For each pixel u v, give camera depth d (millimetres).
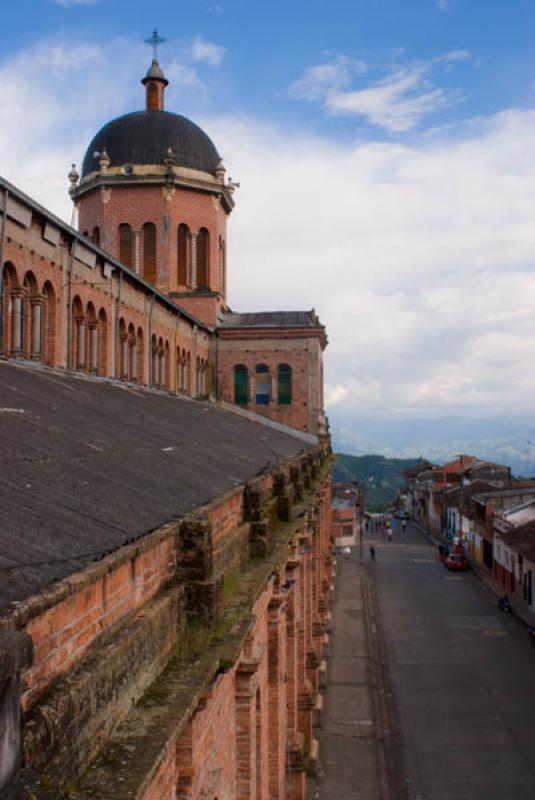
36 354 20156
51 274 21078
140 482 10141
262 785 13102
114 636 6312
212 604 8211
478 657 36500
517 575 49000
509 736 26766
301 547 20812
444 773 23906
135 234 43406
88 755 5234
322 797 22125
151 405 22734
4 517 6469
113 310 26531
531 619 42875
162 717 6078
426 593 52531
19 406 12359
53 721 4605
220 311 45750
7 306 18906
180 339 37125
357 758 24781
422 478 109250
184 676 7047
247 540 12758
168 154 43031
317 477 30906
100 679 5512
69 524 6953
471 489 75875
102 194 43406
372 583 56344
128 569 6820
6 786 3832
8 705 3865
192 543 8383
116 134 44250
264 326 43625
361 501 92750
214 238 45031
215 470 14453
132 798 4820
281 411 43344
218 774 8906
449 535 83000
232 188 46688
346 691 30938
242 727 10672
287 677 18969
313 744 24391
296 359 43594
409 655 36906
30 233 19641
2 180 17234
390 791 22625
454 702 30203
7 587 5078
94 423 13844
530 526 46031
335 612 45219
